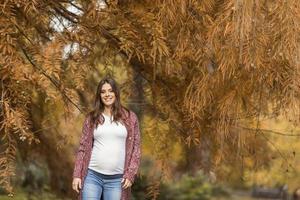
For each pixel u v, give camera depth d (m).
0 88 5.76
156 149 7.52
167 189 16.80
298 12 5.28
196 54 5.88
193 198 17.91
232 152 7.55
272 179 12.71
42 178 12.09
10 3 5.65
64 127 8.23
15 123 5.52
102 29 6.25
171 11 5.74
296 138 8.75
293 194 15.48
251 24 5.31
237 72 5.83
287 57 5.38
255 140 7.68
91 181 5.65
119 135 5.64
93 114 5.71
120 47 6.33
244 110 6.29
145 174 11.23
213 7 5.82
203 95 6.04
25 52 5.89
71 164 10.28
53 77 5.93
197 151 8.09
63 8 6.31
